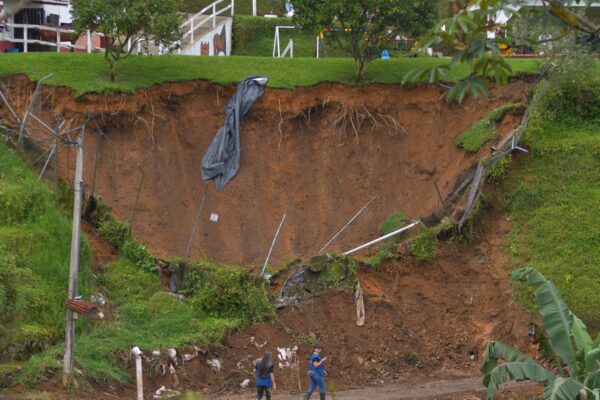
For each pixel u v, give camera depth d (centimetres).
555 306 2100
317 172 3288
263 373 2188
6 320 2334
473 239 3000
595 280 2822
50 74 3216
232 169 3234
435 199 3145
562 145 3145
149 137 3209
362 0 3281
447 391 2459
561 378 1955
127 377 2366
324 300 2792
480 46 1338
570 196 3034
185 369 2488
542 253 2912
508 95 3312
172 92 3303
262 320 2700
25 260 2539
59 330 2441
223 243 3092
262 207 3192
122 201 3059
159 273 2798
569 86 3253
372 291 2855
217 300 2703
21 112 3145
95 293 2631
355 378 2614
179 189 3170
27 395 2112
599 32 1402
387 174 3297
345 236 3152
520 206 3038
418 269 2953
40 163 2967
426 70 1374
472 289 2917
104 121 3169
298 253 3100
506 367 1991
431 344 2780
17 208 2675
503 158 3094
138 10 3203
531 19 1378
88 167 3088
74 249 2209
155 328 2577
